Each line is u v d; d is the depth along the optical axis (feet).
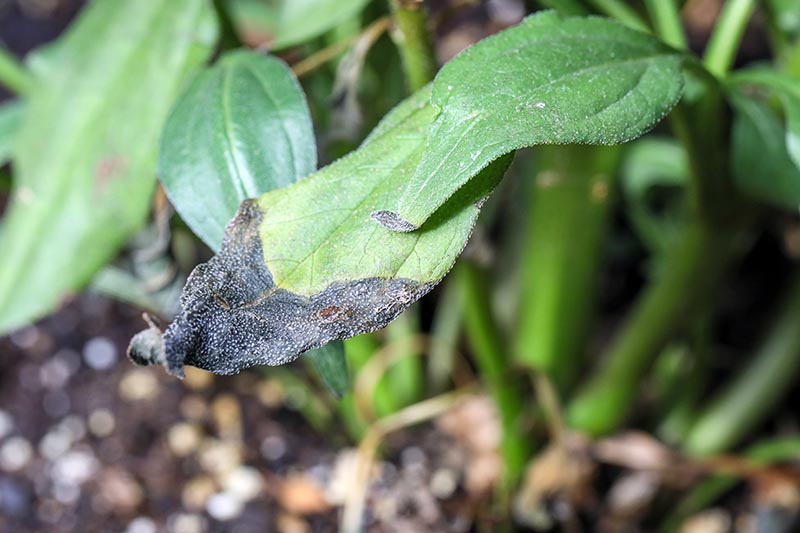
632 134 1.01
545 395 1.46
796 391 1.75
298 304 1.00
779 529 1.54
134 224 1.26
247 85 1.13
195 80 1.16
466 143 0.98
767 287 1.92
